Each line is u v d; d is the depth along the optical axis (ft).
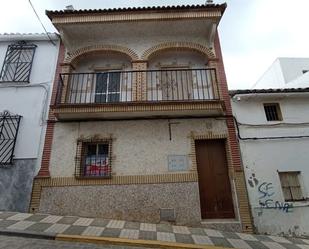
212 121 25.34
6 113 25.76
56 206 22.47
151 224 21.54
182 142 24.56
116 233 18.39
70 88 27.27
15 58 28.58
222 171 24.61
